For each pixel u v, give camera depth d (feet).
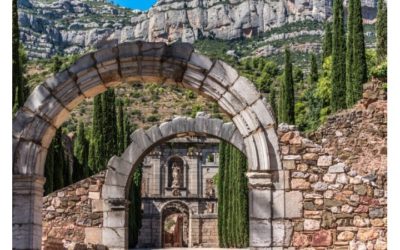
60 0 637.71
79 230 78.54
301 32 510.58
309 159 49.55
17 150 45.96
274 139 46.80
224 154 143.74
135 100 317.42
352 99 96.17
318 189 49.24
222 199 142.92
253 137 46.73
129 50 46.96
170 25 571.28
